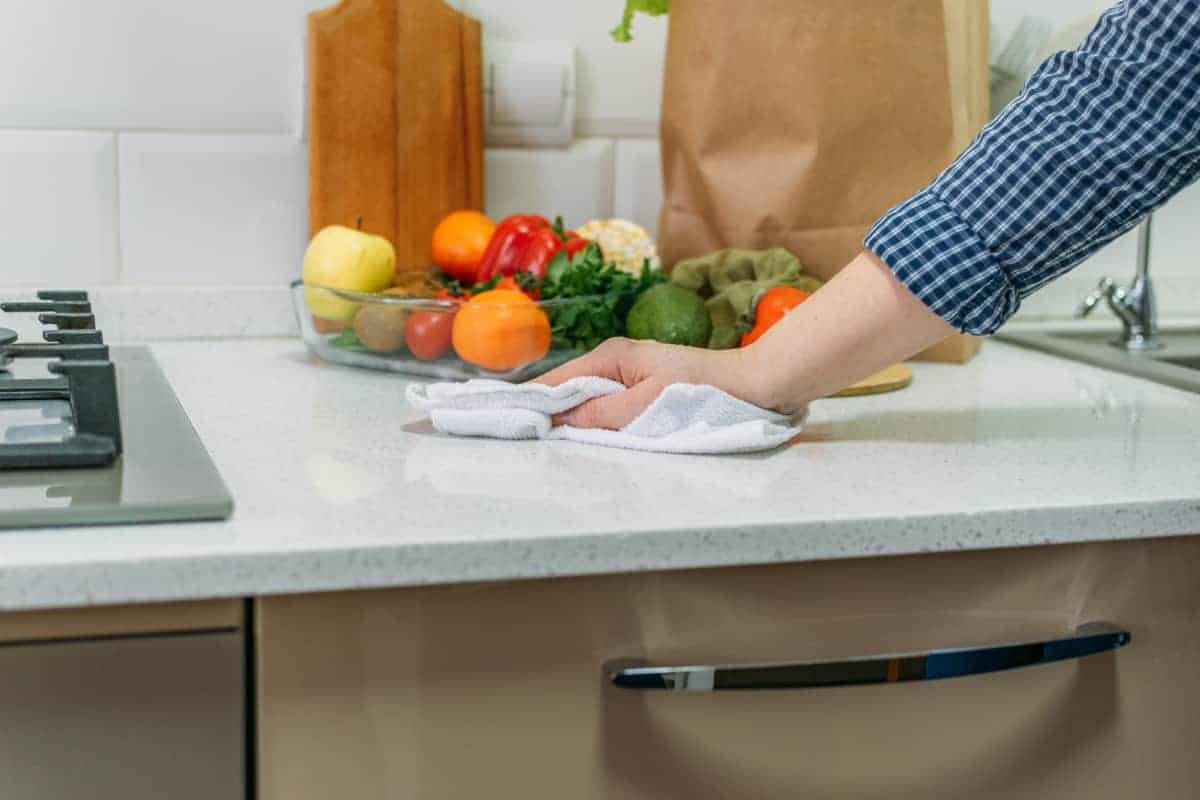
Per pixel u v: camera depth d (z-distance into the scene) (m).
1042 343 1.41
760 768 0.80
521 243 1.24
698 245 1.33
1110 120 0.84
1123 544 0.84
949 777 0.83
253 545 0.68
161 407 0.98
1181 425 1.04
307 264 1.21
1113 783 0.87
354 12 1.33
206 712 0.70
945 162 1.24
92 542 0.68
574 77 1.44
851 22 1.22
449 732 0.74
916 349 0.91
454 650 0.74
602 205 1.49
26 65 1.29
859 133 1.24
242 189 1.37
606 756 0.77
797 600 0.79
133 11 1.31
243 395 1.09
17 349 0.89
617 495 0.80
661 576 0.76
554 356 1.16
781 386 0.93
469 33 1.39
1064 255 0.87
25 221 1.31
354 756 0.73
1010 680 0.83
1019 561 0.82
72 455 0.79
